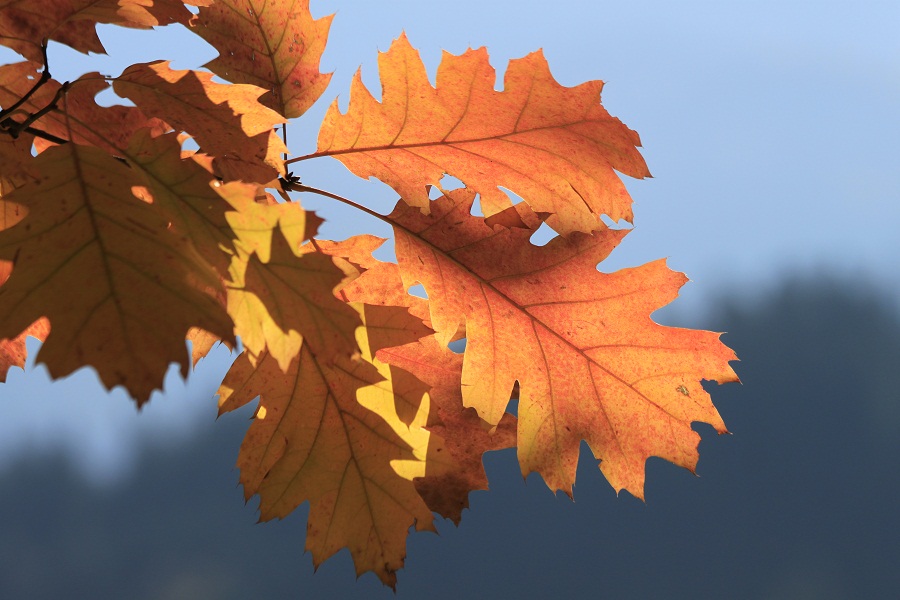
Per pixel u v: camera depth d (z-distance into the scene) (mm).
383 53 1144
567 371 1183
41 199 1045
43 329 1165
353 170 1153
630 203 1147
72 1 1124
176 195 1062
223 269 1057
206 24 1148
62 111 1125
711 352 1185
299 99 1160
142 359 1019
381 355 1189
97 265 1033
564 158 1146
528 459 1181
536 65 1136
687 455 1184
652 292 1182
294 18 1156
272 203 1090
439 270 1168
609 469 1185
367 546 1156
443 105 1144
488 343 1175
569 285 1178
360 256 1164
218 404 1152
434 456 1160
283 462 1157
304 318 1061
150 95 1111
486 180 1154
